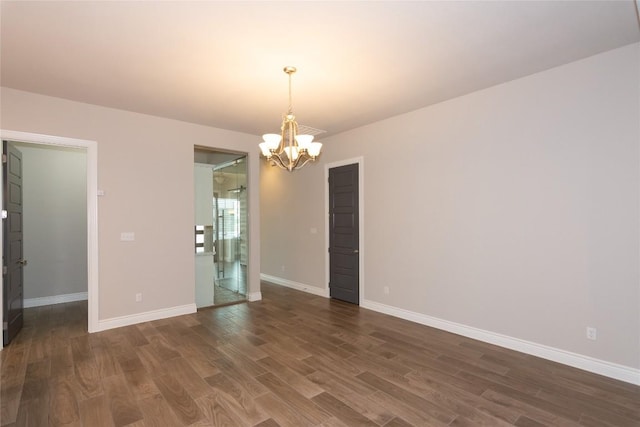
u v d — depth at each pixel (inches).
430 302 159.9
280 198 260.7
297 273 244.1
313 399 96.8
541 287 123.3
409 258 168.9
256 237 213.8
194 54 107.0
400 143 171.9
